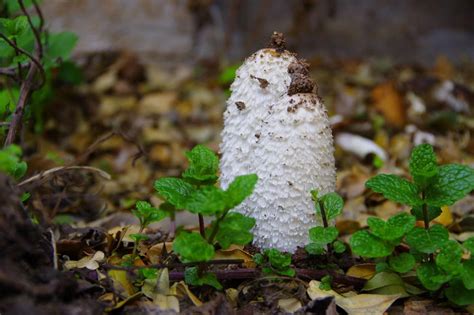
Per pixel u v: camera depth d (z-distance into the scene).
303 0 1.02
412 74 0.97
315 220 0.41
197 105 0.87
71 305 0.36
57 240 0.43
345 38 1.14
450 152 0.65
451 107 0.78
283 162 0.40
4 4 0.51
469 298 0.38
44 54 0.52
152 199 0.56
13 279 0.34
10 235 0.35
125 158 0.67
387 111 0.74
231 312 0.37
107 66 0.93
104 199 0.55
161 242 0.44
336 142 0.66
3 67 0.50
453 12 1.18
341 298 0.39
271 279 0.39
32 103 0.51
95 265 0.40
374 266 0.41
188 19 1.08
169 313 0.37
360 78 0.95
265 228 0.41
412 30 1.16
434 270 0.38
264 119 0.41
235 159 0.42
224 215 0.37
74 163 0.49
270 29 1.10
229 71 0.86
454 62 1.10
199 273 0.38
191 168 0.39
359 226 0.50
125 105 0.83
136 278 0.39
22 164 0.40
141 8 1.06
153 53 1.06
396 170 0.61
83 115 0.77
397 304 0.39
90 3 1.01
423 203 0.38
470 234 0.48
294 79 0.41
